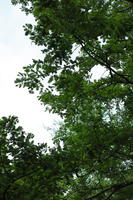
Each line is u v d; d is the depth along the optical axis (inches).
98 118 394.0
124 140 358.9
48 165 293.0
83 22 264.1
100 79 357.4
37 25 292.4
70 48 304.0
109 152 375.6
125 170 396.5
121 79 351.9
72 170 327.3
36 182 295.4
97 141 370.9
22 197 281.0
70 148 377.4
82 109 396.5
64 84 356.8
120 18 275.3
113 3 321.1
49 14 267.1
